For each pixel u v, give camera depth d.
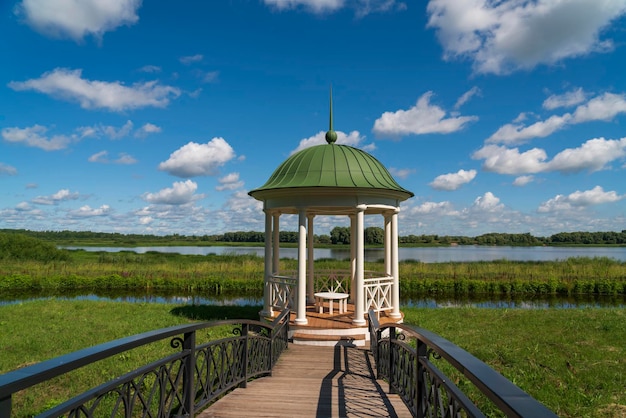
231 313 12.64
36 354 7.88
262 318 9.96
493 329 10.10
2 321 11.11
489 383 1.66
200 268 26.94
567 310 13.11
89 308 13.48
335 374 6.38
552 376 6.55
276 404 4.66
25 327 10.27
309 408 4.56
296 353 7.86
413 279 22.64
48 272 25.81
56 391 5.93
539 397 5.73
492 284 21.23
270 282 10.02
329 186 8.75
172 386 3.32
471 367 1.92
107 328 10.18
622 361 7.31
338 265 25.83
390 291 10.12
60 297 20.06
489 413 5.15
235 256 35.53
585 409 5.32
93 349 2.28
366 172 9.41
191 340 3.64
